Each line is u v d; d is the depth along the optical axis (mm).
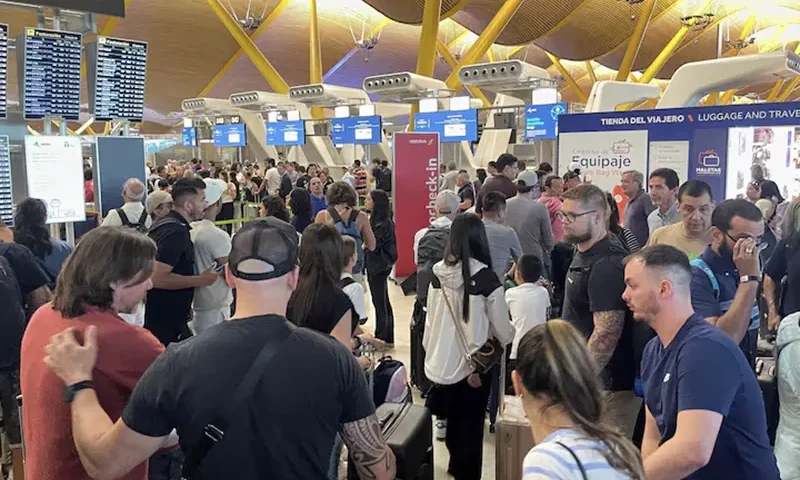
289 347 1405
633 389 2705
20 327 3150
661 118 5965
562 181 6375
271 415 1354
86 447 1484
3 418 3123
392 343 6078
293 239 1516
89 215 6695
